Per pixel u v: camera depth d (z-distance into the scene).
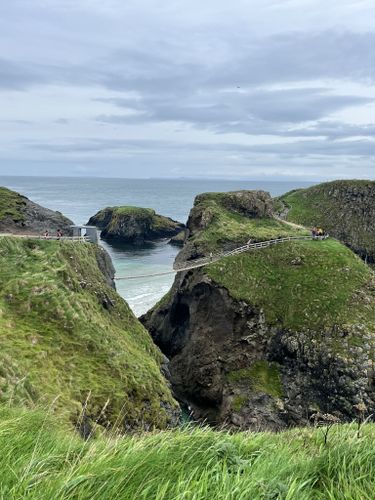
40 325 34.03
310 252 70.44
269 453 6.73
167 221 177.62
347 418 47.66
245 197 91.69
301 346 54.19
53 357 30.70
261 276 66.12
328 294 60.44
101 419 26.92
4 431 6.72
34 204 70.75
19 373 24.98
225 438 7.11
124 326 47.03
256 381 52.97
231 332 59.41
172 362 63.84
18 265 41.50
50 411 9.70
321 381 51.03
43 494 4.75
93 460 5.77
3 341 29.53
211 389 55.84
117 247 146.25
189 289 66.81
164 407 33.97
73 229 61.25
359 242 117.75
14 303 35.56
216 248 73.94
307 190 139.12
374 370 48.84
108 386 30.36
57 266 42.91
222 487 5.18
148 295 89.56
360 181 129.75
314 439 8.79
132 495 4.96
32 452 6.25
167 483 5.01
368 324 54.38
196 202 93.00
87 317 37.75
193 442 6.65
